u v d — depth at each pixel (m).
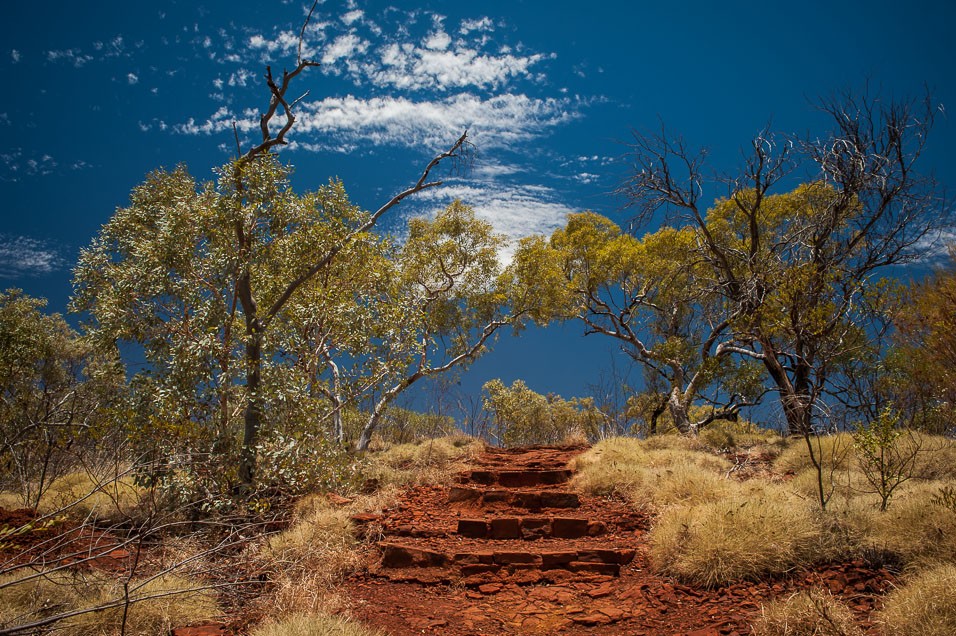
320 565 5.58
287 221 8.77
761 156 13.11
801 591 4.46
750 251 13.55
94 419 7.54
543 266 16.78
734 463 9.36
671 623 4.46
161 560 5.21
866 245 12.15
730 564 4.93
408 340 10.38
